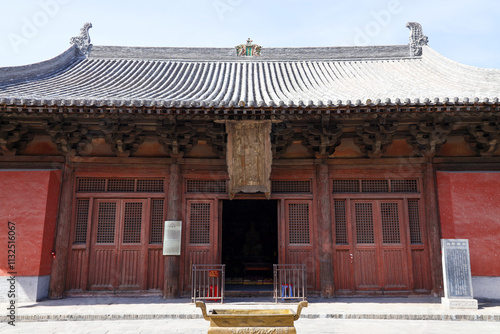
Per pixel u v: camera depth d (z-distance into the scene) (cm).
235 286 1447
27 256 1146
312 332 847
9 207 1170
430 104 1036
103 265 1241
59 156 1270
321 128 1227
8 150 1246
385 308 1052
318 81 1703
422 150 1273
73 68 1775
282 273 1244
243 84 1658
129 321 954
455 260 1082
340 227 1290
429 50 1888
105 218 1274
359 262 1262
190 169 1296
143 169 1290
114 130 1189
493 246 1168
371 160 1295
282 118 1150
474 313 986
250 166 1210
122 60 2002
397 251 1265
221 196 1293
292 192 1310
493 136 1196
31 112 1066
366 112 1077
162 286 1234
